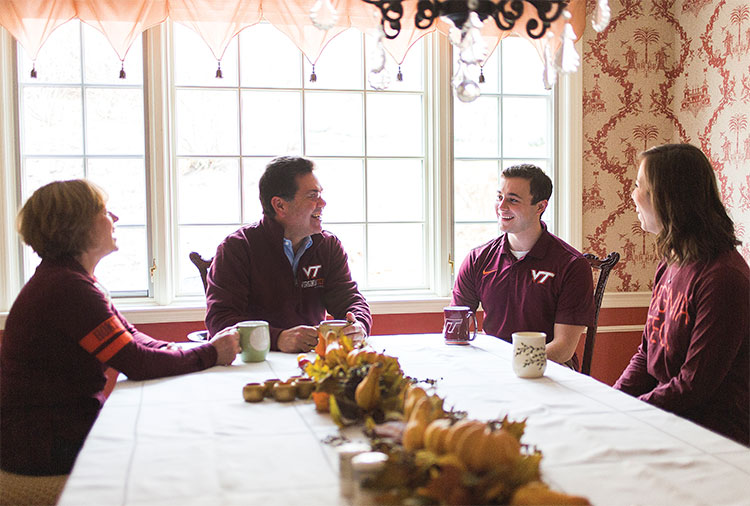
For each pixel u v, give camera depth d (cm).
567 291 224
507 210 231
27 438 161
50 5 277
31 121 300
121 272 308
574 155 326
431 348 203
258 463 106
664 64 335
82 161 304
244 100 314
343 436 119
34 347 164
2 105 289
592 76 328
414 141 328
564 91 328
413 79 326
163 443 117
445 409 135
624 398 144
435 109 321
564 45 150
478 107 329
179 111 310
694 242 174
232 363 186
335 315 245
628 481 98
